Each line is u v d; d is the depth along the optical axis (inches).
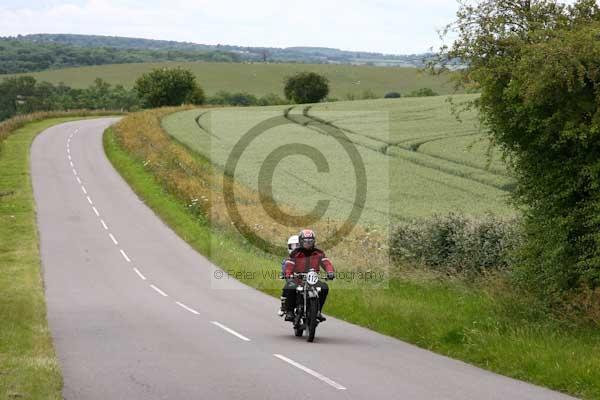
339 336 879.1
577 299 814.5
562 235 841.5
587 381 589.0
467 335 763.4
